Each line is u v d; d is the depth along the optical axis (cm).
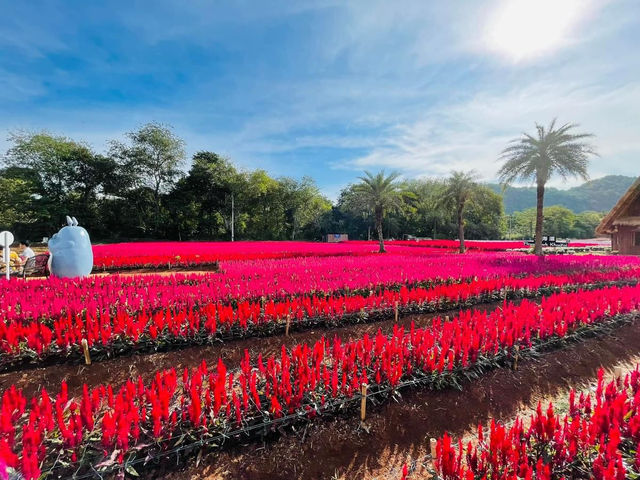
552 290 841
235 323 491
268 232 4684
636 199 1930
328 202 5725
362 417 315
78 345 409
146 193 3903
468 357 395
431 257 1489
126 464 236
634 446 250
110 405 267
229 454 274
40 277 1096
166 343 444
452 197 2175
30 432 210
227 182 4153
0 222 2891
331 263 1181
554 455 239
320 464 279
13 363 393
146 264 1377
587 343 513
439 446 224
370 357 379
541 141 1623
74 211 3459
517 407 370
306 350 357
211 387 299
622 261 1313
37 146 3328
